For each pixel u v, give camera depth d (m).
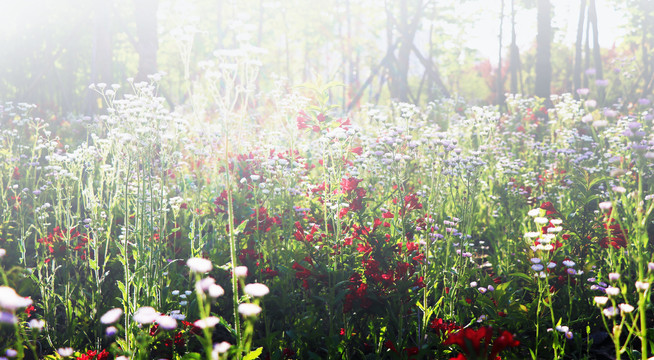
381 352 3.27
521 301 3.69
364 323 3.55
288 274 3.51
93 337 3.61
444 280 3.83
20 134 6.55
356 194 3.87
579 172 6.08
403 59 21.50
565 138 7.65
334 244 3.66
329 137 3.54
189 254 4.54
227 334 3.68
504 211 6.00
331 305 3.21
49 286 3.75
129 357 2.73
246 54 2.84
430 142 5.14
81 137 9.98
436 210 4.92
